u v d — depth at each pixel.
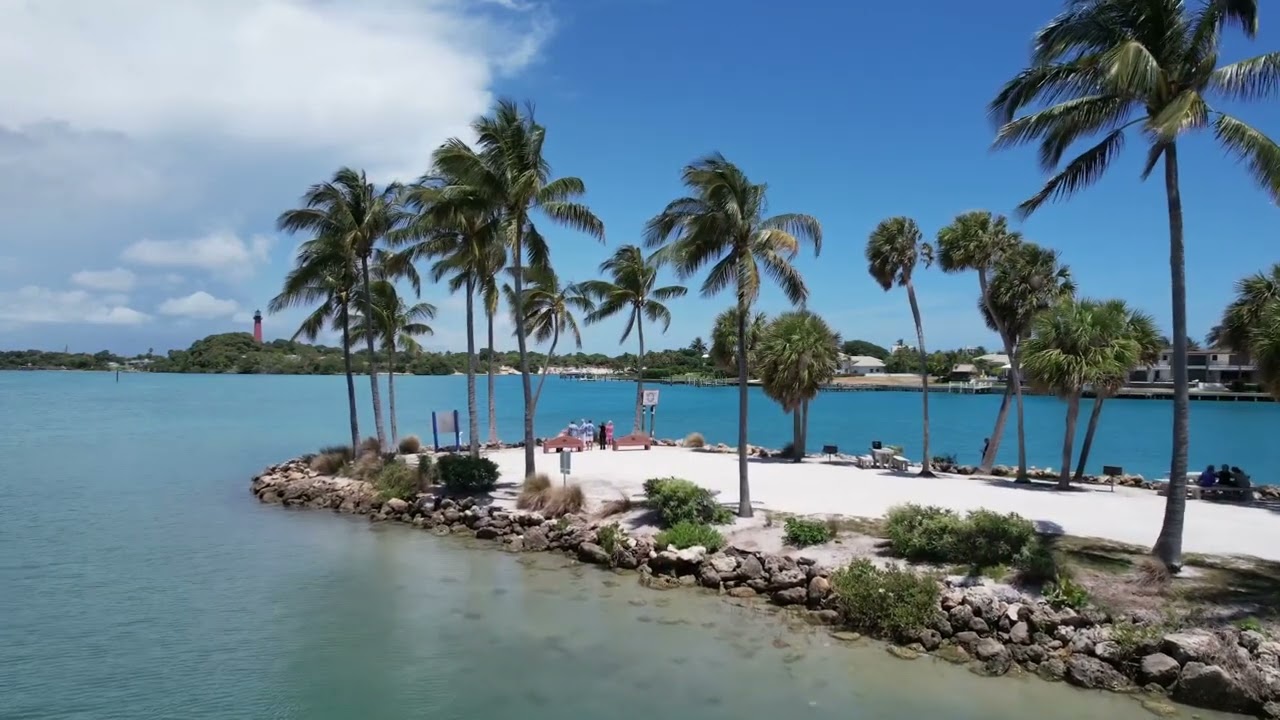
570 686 12.16
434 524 23.67
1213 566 14.95
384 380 175.00
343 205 30.33
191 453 43.25
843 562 16.58
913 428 58.97
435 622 15.13
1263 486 25.66
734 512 20.77
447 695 11.85
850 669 12.80
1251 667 11.42
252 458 41.12
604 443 38.34
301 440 50.25
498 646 13.85
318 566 19.27
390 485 26.69
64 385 146.88
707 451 37.38
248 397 102.62
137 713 11.34
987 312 30.89
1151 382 98.88
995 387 117.12
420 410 78.25
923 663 13.05
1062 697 11.78
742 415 20.39
